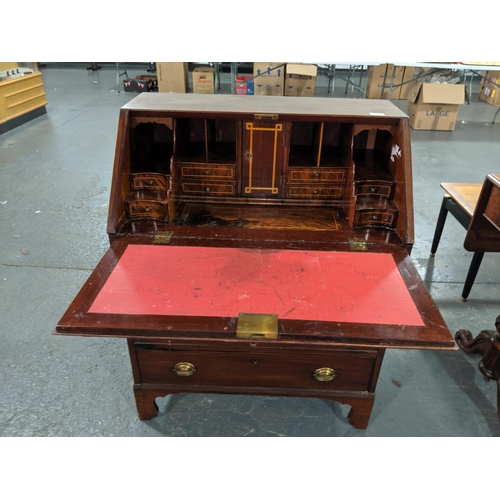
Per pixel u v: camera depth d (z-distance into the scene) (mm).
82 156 4898
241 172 2113
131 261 1703
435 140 5602
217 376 1706
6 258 3059
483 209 1945
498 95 7316
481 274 3010
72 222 3543
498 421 1979
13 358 2242
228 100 2201
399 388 2139
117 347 2340
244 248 1808
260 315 1423
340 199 2168
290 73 6742
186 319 1405
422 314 1445
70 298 2686
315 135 2213
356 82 8789
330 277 1629
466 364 2291
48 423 1913
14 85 5656
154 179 2037
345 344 1359
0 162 4676
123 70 9812
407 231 1842
